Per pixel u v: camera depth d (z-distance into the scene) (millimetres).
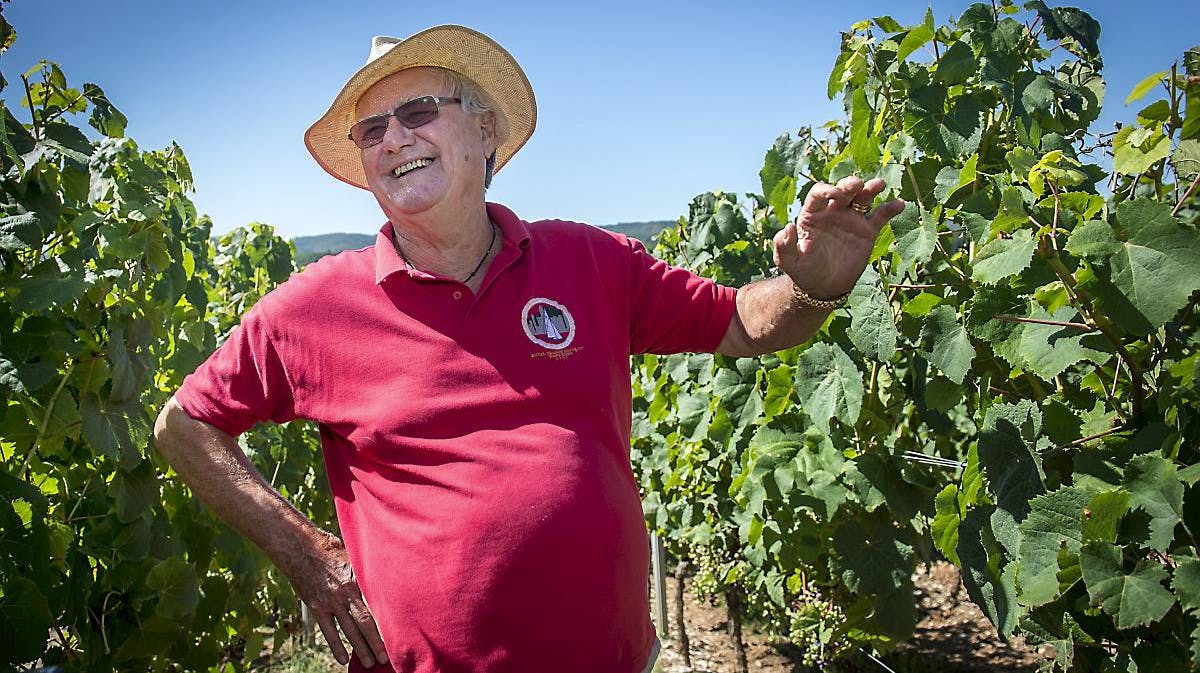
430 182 2053
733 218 4938
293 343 2055
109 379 2855
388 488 1999
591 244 2180
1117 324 1894
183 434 2105
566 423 1987
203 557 3664
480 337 1986
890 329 2861
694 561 5484
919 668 4914
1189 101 1837
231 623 4223
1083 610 1966
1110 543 1786
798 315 2068
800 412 3656
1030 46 3156
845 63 3107
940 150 2910
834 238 1938
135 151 3131
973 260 2213
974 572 2373
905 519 3176
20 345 2580
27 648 2393
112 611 2980
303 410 2072
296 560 2039
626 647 1979
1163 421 2004
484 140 2396
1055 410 2213
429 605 1925
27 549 2469
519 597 1894
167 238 3238
